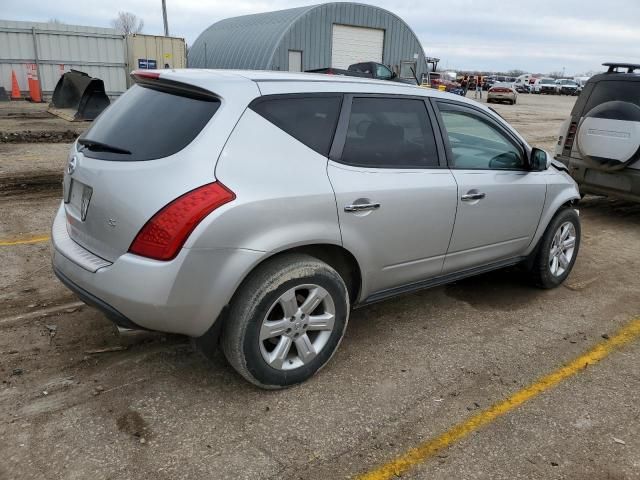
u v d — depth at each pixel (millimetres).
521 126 20203
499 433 2953
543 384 3430
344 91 3373
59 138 12141
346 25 28984
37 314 4008
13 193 7367
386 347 3801
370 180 3326
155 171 2777
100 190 2902
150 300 2711
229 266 2793
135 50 23281
